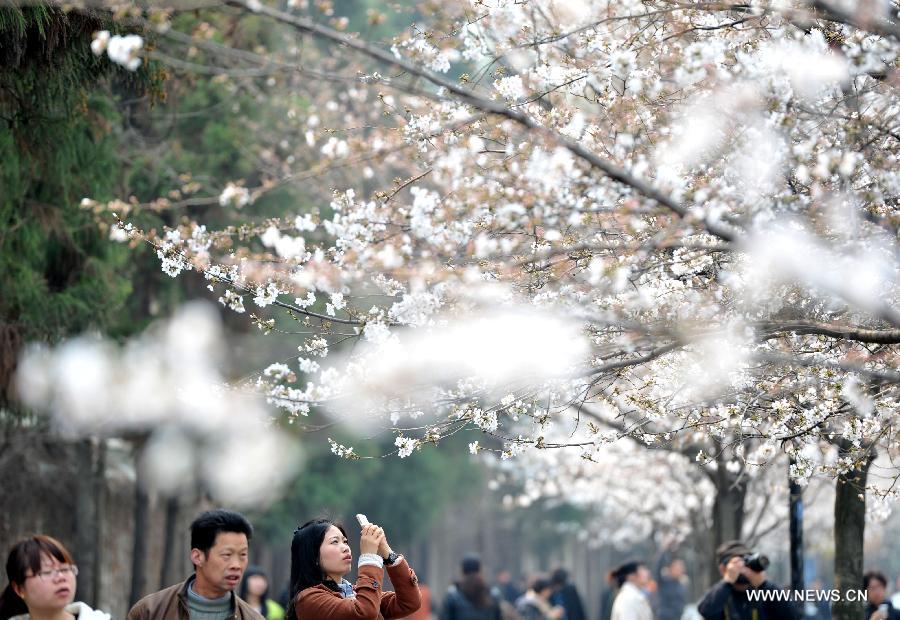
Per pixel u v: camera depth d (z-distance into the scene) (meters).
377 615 9.85
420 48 10.67
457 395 11.43
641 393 12.19
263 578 20.61
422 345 10.23
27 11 13.96
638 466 32.16
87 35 14.75
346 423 11.51
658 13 10.65
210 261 10.95
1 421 27.28
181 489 32.97
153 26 8.38
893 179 9.68
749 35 11.00
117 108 23.44
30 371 22.38
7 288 21.19
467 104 10.64
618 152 10.34
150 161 29.23
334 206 10.09
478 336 10.10
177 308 29.91
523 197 9.34
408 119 11.45
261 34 25.77
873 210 10.77
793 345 11.20
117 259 24.09
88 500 28.72
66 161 18.89
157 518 37.97
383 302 11.29
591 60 11.46
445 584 88.69
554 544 93.31
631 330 10.13
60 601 8.84
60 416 25.03
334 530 10.30
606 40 10.99
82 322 23.70
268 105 31.14
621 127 10.43
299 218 9.95
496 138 10.30
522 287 10.63
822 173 9.39
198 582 9.83
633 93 10.47
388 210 9.87
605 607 29.02
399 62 8.61
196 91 29.47
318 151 30.92
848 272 9.95
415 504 65.12
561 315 10.09
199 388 11.65
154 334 26.95
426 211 9.33
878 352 11.38
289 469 37.69
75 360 22.89
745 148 9.98
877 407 11.55
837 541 15.69
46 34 14.41
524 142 9.99
